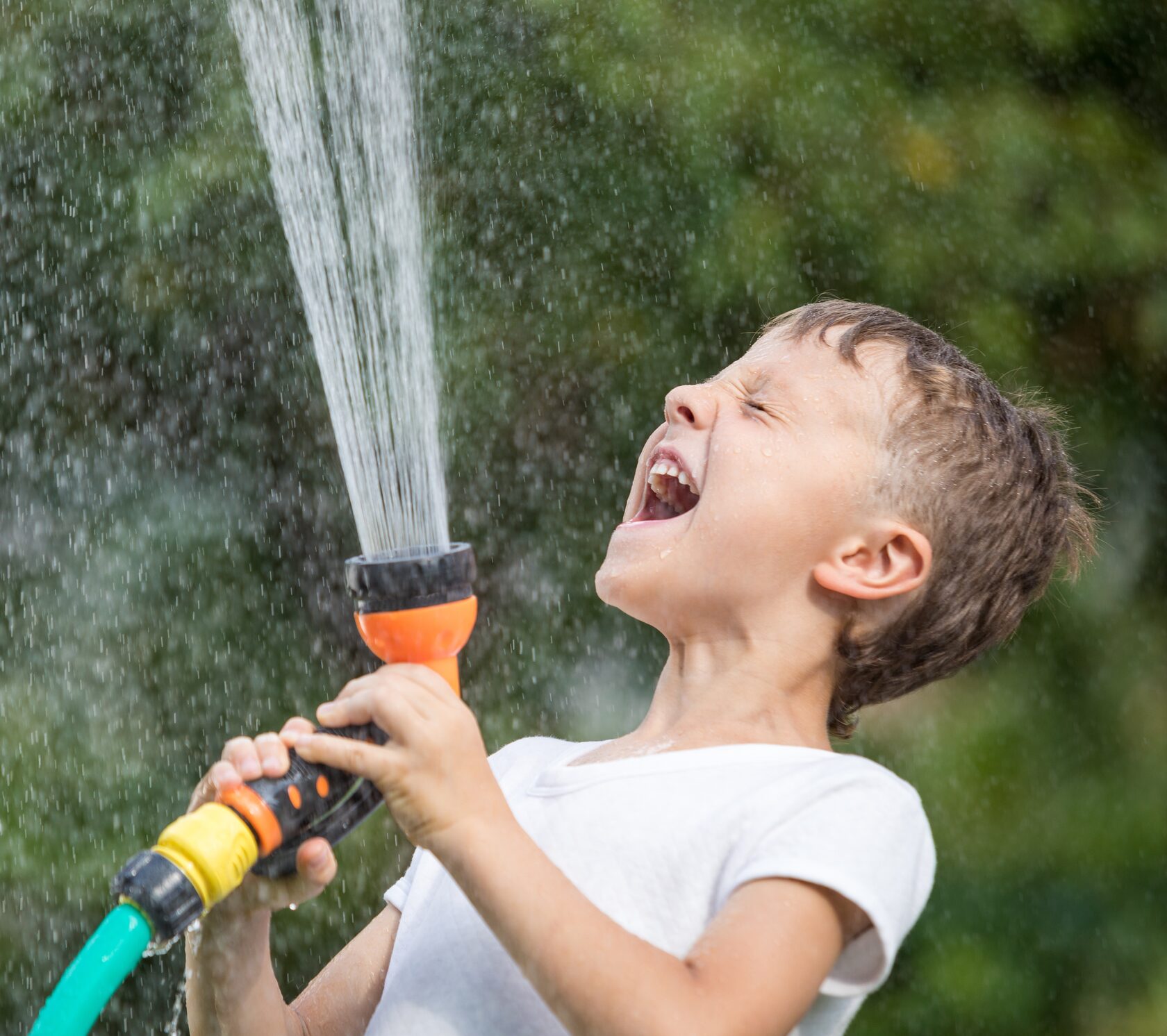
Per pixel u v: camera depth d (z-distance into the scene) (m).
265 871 2.74
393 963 3.26
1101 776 10.60
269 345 10.25
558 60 10.61
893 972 10.16
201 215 10.19
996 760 10.50
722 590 3.41
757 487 3.41
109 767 9.79
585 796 3.18
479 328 10.27
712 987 2.62
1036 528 3.75
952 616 3.53
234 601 10.09
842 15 10.88
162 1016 9.41
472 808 2.65
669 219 10.36
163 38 10.38
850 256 10.30
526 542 10.16
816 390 3.54
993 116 10.73
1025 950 10.19
